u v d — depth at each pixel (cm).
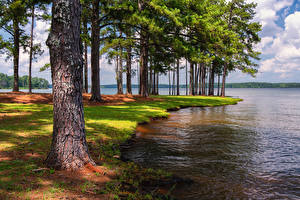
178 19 2141
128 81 3002
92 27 2053
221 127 1221
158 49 2845
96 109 1599
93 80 2059
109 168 530
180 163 624
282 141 904
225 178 516
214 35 2250
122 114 1423
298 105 2956
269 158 678
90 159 523
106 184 432
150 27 1988
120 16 1991
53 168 475
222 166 601
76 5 499
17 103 1752
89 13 2241
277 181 502
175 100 2889
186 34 2403
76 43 500
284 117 1691
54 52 479
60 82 480
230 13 3641
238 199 414
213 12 2508
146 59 2662
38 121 1028
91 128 957
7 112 1265
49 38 483
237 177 524
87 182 429
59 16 474
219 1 3688
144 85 2719
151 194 417
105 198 371
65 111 483
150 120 1383
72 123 488
